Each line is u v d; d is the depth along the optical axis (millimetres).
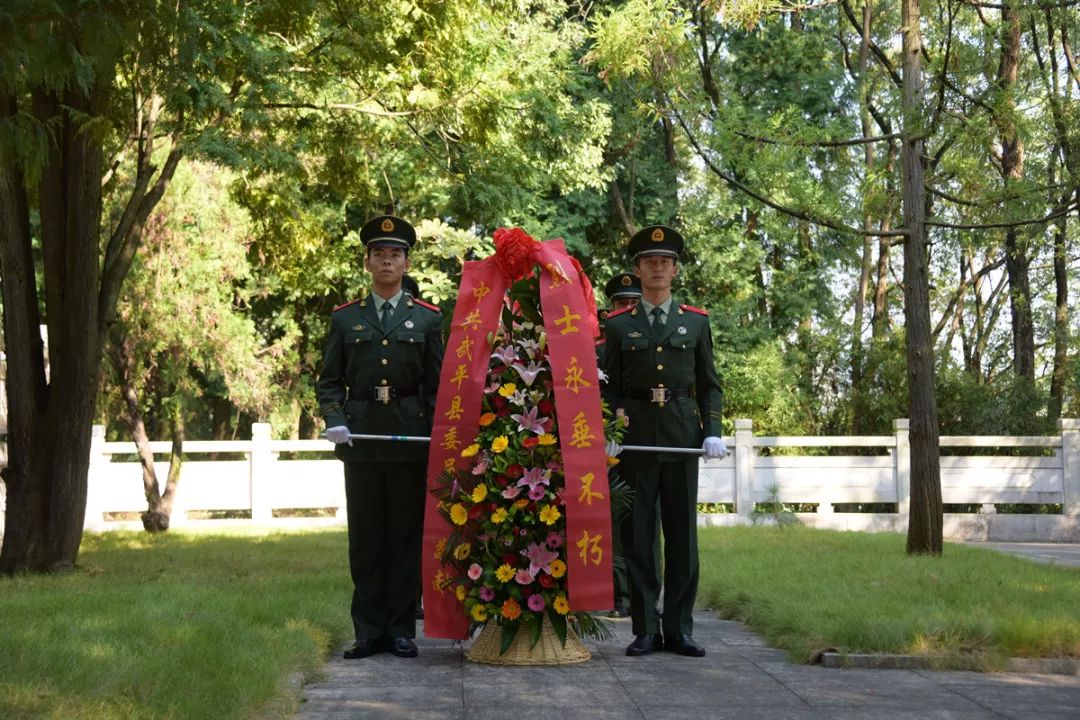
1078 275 21109
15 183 9102
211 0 8008
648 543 5785
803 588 6996
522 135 13109
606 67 9742
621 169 21328
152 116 9992
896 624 5551
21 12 4953
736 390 19625
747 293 20891
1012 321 21859
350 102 12016
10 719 3701
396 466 5699
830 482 15859
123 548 11453
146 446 14844
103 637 5098
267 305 21531
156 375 17859
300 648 5211
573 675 5137
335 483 15938
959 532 15633
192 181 15383
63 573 8961
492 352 5641
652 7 9508
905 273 10234
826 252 21312
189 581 8195
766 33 20969
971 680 5031
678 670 5262
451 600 5535
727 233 20953
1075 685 4941
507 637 5383
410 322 5789
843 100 21156
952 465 15758
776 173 9688
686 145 22688
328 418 5672
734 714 4363
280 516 19938
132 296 14938
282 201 13078
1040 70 12719
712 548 10328
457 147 12250
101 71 6129
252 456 15812
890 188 11664
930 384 10070
